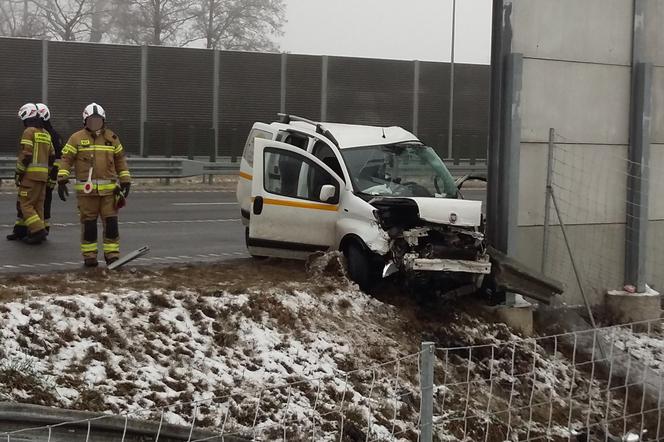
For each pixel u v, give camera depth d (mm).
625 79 13594
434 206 11227
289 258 12266
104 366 8086
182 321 9242
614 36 13461
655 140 14148
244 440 7516
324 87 38125
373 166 12188
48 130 14109
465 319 11445
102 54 34750
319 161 12039
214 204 22391
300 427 8094
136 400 7762
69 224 17109
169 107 35844
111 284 10219
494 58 12719
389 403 9031
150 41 54156
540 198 13062
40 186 14000
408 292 11516
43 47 33781
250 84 36969
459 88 40219
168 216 19609
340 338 9977
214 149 32781
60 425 6609
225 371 8672
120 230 17031
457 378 10242
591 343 12266
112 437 7086
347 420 8391
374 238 11250
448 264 10969
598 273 13594
